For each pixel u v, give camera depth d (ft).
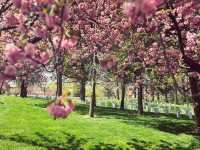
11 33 46.14
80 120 114.52
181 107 201.46
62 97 25.20
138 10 18.65
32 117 108.47
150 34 74.54
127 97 302.04
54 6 22.15
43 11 22.57
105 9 83.56
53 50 26.89
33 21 27.53
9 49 23.43
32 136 90.58
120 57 89.35
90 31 90.94
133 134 104.47
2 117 105.50
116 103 211.00
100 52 96.68
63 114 24.99
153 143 100.12
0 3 53.67
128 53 87.81
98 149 89.71
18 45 23.49
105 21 85.46
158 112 180.14
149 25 67.36
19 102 147.33
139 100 158.51
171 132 115.85
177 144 102.58
